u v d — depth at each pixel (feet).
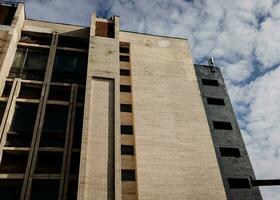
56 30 103.86
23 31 99.91
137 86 97.04
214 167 83.87
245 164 94.63
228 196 84.84
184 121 92.22
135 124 86.84
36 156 71.10
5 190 66.90
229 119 107.04
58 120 81.92
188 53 114.83
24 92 85.35
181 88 101.40
